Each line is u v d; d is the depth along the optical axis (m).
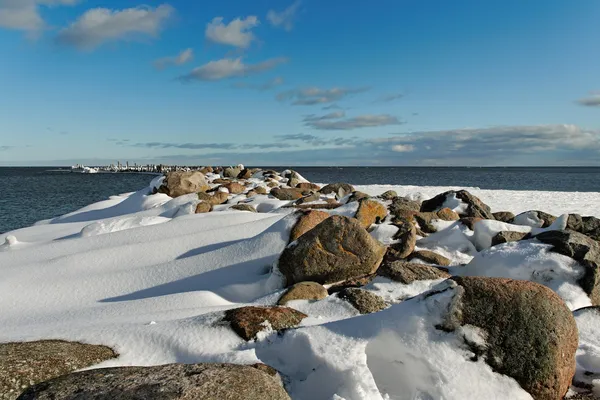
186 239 8.75
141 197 16.25
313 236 6.75
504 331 3.38
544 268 6.16
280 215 10.20
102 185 48.38
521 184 43.69
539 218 9.67
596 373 3.73
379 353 3.63
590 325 4.43
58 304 6.51
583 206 17.86
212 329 4.29
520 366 3.29
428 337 3.46
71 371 3.60
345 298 5.54
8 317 6.01
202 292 6.42
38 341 4.09
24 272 7.65
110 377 3.03
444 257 8.04
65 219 16.20
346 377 3.34
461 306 3.48
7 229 18.16
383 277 6.47
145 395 2.75
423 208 11.70
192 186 16.39
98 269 7.77
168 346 4.10
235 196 15.07
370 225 9.59
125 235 9.63
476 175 77.12
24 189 42.09
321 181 49.38
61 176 78.56
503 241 8.17
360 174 83.00
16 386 3.31
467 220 9.12
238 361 3.73
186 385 2.84
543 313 3.41
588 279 5.92
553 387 3.30
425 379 3.34
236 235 8.93
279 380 3.56
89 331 4.42
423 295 3.71
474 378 3.27
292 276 6.66
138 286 7.00
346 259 6.64
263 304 5.69
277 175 22.92
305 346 3.71
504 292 3.48
